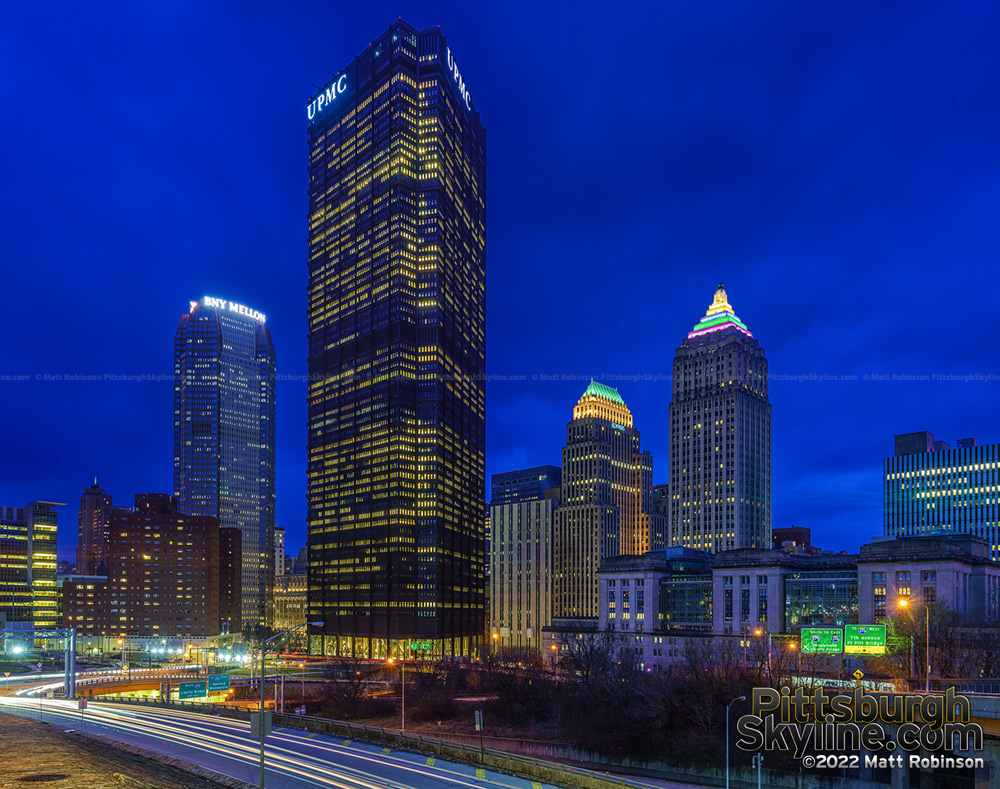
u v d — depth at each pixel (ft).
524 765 234.38
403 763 251.39
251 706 489.26
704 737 309.63
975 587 534.37
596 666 452.35
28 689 586.04
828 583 582.35
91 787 165.99
